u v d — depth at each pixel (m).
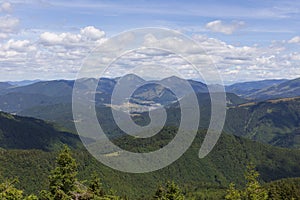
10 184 34.31
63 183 36.28
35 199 34.59
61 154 37.12
